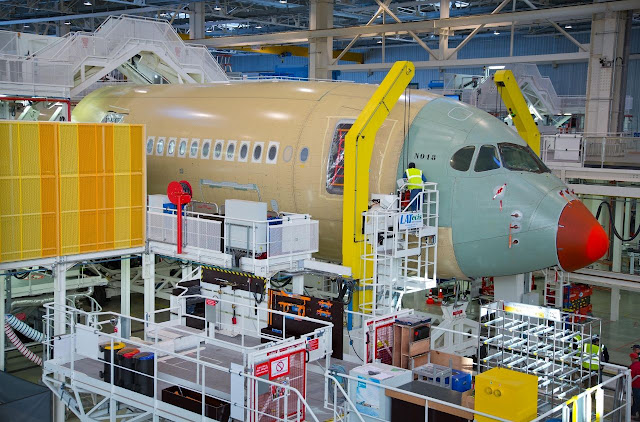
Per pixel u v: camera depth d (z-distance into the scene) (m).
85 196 19.08
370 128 19.25
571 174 28.80
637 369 19.08
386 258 18.77
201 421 13.54
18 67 24.19
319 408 14.11
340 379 14.68
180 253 19.80
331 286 24.70
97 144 19.16
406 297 29.72
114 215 19.70
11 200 17.81
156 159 26.36
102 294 28.12
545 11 38.19
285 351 13.55
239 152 23.48
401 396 12.77
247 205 18.33
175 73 32.03
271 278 19.70
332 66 48.31
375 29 45.00
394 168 20.50
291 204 22.19
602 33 37.00
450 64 47.22
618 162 29.30
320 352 14.55
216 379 15.11
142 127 20.02
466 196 19.72
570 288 27.38
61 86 25.17
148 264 20.72
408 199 19.91
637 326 28.69
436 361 16.28
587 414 12.16
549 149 30.56
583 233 19.06
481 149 19.97
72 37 28.45
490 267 20.27
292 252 18.86
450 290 29.66
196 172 24.89
